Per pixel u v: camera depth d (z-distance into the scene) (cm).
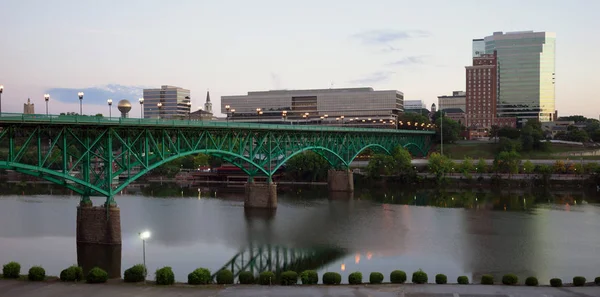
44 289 5681
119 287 5822
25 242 9194
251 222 11681
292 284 6125
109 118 8806
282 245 9481
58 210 12519
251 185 13812
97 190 8700
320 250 9106
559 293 5794
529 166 19412
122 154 9188
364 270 7856
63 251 8606
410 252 8962
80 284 5916
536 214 12762
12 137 7662
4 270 6153
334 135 17038
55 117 7944
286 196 16688
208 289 5816
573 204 14512
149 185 19575
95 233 8919
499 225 11331
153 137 10294
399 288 5956
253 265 8119
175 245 9331
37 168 7850
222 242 9644
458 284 6234
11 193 15612
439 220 12006
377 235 10338
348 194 17188
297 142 14950
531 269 7931
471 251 9012
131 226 10962
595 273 7706
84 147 8581
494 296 5644
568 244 9525
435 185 19412
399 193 17462
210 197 16075
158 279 6006
